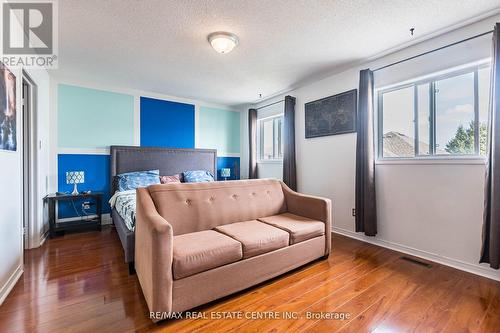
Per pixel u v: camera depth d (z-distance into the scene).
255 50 2.73
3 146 1.78
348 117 3.24
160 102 4.47
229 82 3.81
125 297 1.76
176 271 1.50
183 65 3.14
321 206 2.51
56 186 3.52
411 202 2.62
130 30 2.29
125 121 4.11
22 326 1.44
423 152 2.61
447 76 2.42
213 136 5.16
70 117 3.64
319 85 3.69
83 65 3.12
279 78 3.62
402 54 2.69
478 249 2.15
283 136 4.34
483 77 2.19
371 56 2.87
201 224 2.21
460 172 2.27
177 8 1.96
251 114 5.06
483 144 2.20
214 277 1.67
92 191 3.72
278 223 2.39
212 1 1.88
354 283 1.99
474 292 1.85
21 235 2.10
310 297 1.79
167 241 1.47
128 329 1.43
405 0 1.88
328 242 2.50
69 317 1.53
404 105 2.77
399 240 2.72
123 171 3.94
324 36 2.42
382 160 2.90
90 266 2.29
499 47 1.93
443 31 2.30
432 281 2.02
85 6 1.92
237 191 2.58
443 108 2.46
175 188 2.21
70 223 3.39
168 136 4.56
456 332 1.42
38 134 2.87
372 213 2.86
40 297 1.75
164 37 2.43
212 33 2.35
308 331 1.43
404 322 1.51
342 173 3.35
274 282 2.02
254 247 1.88
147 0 1.86
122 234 2.47
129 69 3.27
